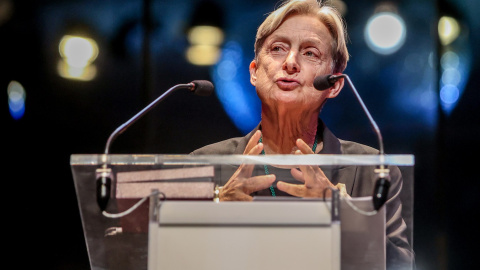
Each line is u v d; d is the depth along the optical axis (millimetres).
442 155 6797
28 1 6738
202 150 4176
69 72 6801
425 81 6832
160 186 2477
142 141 6773
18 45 6750
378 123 6855
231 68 6820
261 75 3801
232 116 6812
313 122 3875
